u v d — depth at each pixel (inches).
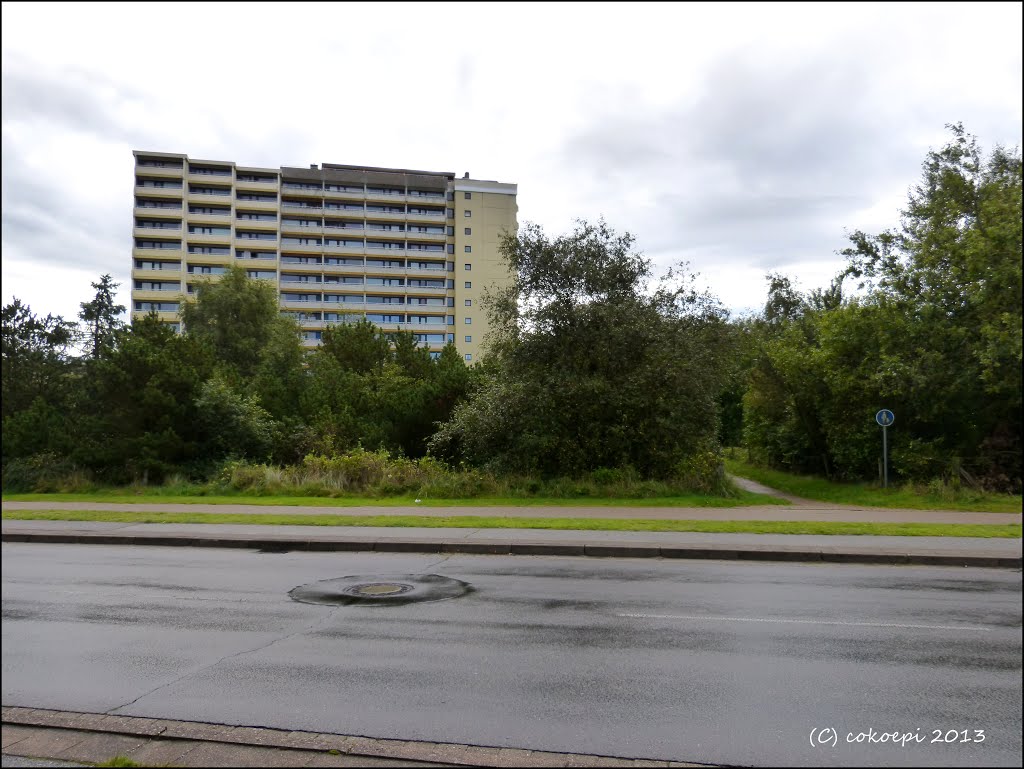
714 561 451.5
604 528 550.6
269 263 3597.4
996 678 220.4
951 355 821.9
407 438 1010.7
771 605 322.3
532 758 165.0
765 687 211.5
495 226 3887.8
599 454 829.2
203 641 259.6
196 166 3550.7
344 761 163.9
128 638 263.9
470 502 728.3
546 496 773.3
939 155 926.4
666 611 309.6
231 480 828.0
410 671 224.8
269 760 164.4
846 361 914.7
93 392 943.0
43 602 327.6
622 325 821.9
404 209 3831.2
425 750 168.7
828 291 1219.9
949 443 849.5
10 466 886.4
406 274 3777.1
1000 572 414.6
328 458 893.2
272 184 3629.4
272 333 1919.3
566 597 339.3
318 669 227.0
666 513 648.4
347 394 1099.9
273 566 430.3
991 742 175.0
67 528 564.1
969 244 801.6
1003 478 800.9
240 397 960.9
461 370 1053.2
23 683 215.3
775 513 655.8
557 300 856.9
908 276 887.1
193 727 181.9
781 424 1233.4
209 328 1946.4
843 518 616.4
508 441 858.8
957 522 585.9
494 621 290.7
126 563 441.1
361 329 1515.7
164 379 911.7
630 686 211.9
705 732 179.8
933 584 375.6
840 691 208.5
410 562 446.3
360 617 297.6
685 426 836.6
